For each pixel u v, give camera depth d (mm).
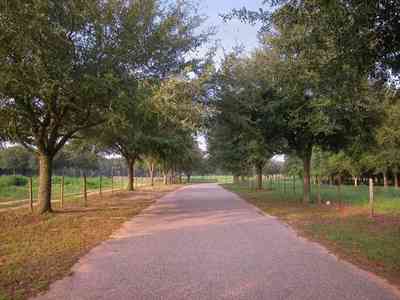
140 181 77062
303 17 7555
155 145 29156
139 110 14430
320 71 8367
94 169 92625
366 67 7621
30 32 11828
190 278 6555
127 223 13586
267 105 18984
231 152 36969
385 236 10414
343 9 6621
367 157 38469
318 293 5762
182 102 15562
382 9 6598
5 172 83000
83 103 14852
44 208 16750
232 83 19375
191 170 84938
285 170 70375
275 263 7613
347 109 16609
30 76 12609
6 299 5547
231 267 7293
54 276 6715
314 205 20094
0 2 10984
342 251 8695
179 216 15711
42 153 16734
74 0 13148
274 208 18688
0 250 8961
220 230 11867
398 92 8617
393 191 33156
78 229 12211
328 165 48125
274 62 17594
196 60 17609
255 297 5586
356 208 17906
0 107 14117
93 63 14180
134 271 7027
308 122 17797
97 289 5996
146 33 16031
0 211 17484
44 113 15930
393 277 6602
